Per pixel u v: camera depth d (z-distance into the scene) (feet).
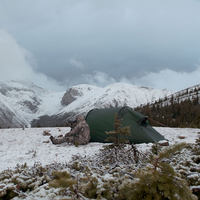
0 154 26.78
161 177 5.61
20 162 21.95
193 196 5.43
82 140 33.83
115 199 5.79
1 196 6.23
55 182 5.39
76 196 5.52
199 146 12.48
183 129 53.78
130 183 5.82
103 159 14.25
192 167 8.89
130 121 34.96
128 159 13.83
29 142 36.88
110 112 37.86
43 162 21.74
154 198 5.41
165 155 5.95
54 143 34.58
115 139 19.11
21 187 7.22
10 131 51.21
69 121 37.60
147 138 32.17
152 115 221.25
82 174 8.48
